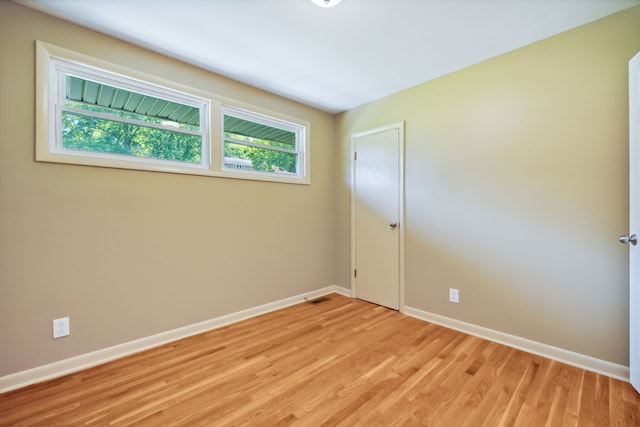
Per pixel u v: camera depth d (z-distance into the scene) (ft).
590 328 6.23
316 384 5.72
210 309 8.36
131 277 6.98
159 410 4.99
